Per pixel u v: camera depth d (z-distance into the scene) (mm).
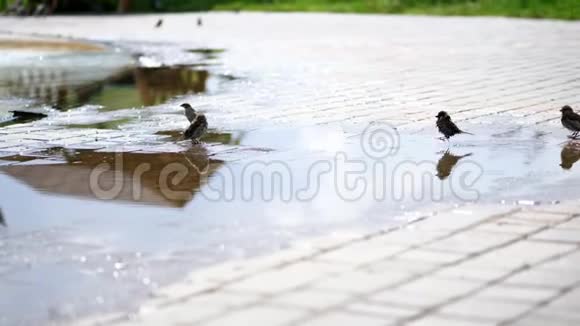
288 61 28391
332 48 32812
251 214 10391
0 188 11820
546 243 9078
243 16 57625
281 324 7121
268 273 8320
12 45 36281
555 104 18297
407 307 7414
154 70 26719
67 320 7359
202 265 8609
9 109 18922
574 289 7777
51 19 57688
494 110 17594
